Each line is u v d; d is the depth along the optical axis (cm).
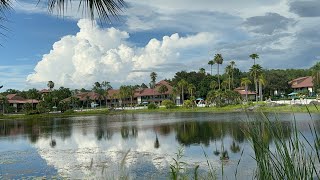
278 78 9969
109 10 293
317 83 8006
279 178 314
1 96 10612
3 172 1794
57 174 1703
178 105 10494
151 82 13225
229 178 1242
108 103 13425
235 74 12438
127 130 4191
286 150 312
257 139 333
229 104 8412
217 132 3288
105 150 2548
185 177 512
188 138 2981
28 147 2991
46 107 10794
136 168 1695
